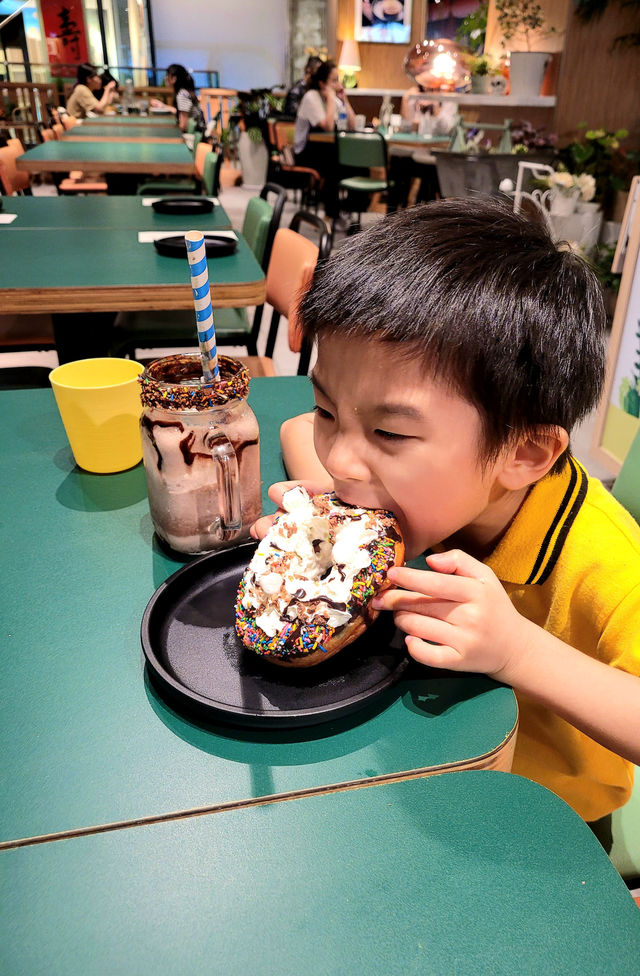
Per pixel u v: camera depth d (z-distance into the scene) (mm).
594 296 589
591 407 615
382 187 5828
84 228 2293
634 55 4598
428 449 526
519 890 415
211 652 591
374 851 435
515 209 655
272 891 413
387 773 488
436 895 411
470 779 485
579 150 4188
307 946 386
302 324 585
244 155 8945
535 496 679
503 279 529
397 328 497
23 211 2590
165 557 731
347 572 557
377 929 394
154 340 2189
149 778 482
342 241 625
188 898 409
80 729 522
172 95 9617
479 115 5605
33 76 8797
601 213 3711
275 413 1081
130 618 641
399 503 567
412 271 527
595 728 568
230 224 2436
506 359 509
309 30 12531
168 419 665
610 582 662
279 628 546
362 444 549
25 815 456
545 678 562
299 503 609
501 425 530
